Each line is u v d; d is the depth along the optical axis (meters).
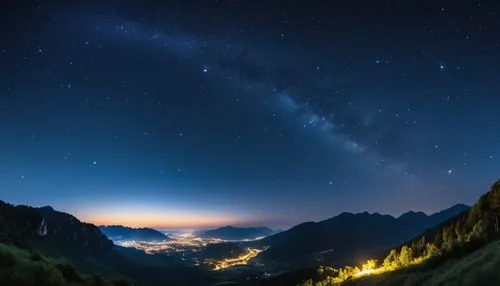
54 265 25.34
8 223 148.88
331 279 113.88
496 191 76.88
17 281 18.91
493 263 25.23
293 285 197.25
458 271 30.38
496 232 56.31
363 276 84.31
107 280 28.88
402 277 56.28
